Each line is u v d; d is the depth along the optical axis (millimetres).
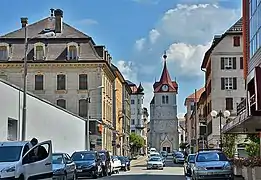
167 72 168500
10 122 37125
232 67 74000
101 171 41000
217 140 73125
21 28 74000
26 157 20156
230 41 74438
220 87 73875
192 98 151625
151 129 166875
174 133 165375
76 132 59812
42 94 71438
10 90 35875
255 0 33281
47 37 72625
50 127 47000
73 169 31922
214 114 51719
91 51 72500
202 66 88875
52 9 75625
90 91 71938
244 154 53469
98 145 70375
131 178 39156
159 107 166375
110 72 80500
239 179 33812
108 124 81125
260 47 31281
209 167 30438
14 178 19000
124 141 108688
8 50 71438
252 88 28812
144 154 159375
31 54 71688
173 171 55156
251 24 34875
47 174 21250
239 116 34562
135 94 184500
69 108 71750
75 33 73625
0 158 19859
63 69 71938
